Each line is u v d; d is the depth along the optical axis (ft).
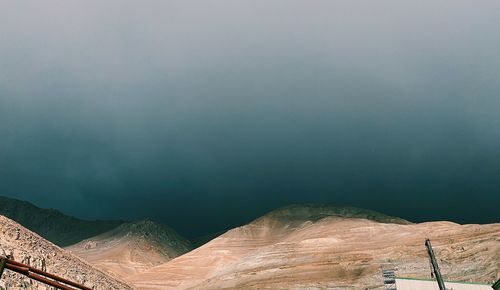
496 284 193.26
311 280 443.32
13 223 200.75
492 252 367.04
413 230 582.76
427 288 216.74
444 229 501.97
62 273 187.32
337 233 654.12
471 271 352.69
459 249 397.60
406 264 406.62
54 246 235.61
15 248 166.81
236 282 502.79
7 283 125.80
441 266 376.48
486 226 446.19
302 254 540.52
